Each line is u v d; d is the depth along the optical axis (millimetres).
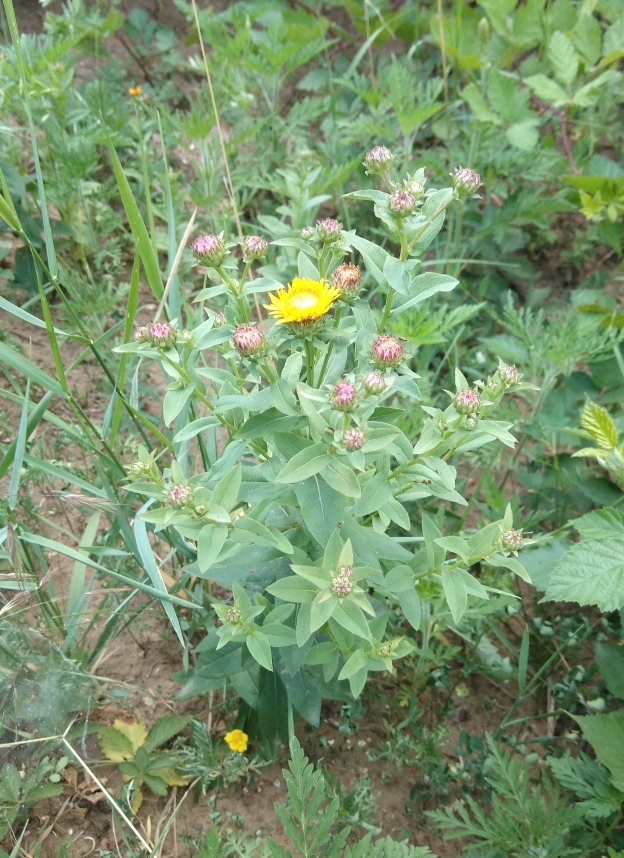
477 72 777
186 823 365
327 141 694
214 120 581
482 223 666
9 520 319
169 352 282
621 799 335
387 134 623
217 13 878
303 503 285
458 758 402
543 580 423
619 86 715
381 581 314
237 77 705
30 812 357
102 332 550
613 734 352
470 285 654
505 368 288
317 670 359
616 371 531
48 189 569
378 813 379
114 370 514
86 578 436
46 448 487
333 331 267
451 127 721
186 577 385
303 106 704
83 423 362
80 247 602
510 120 635
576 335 483
